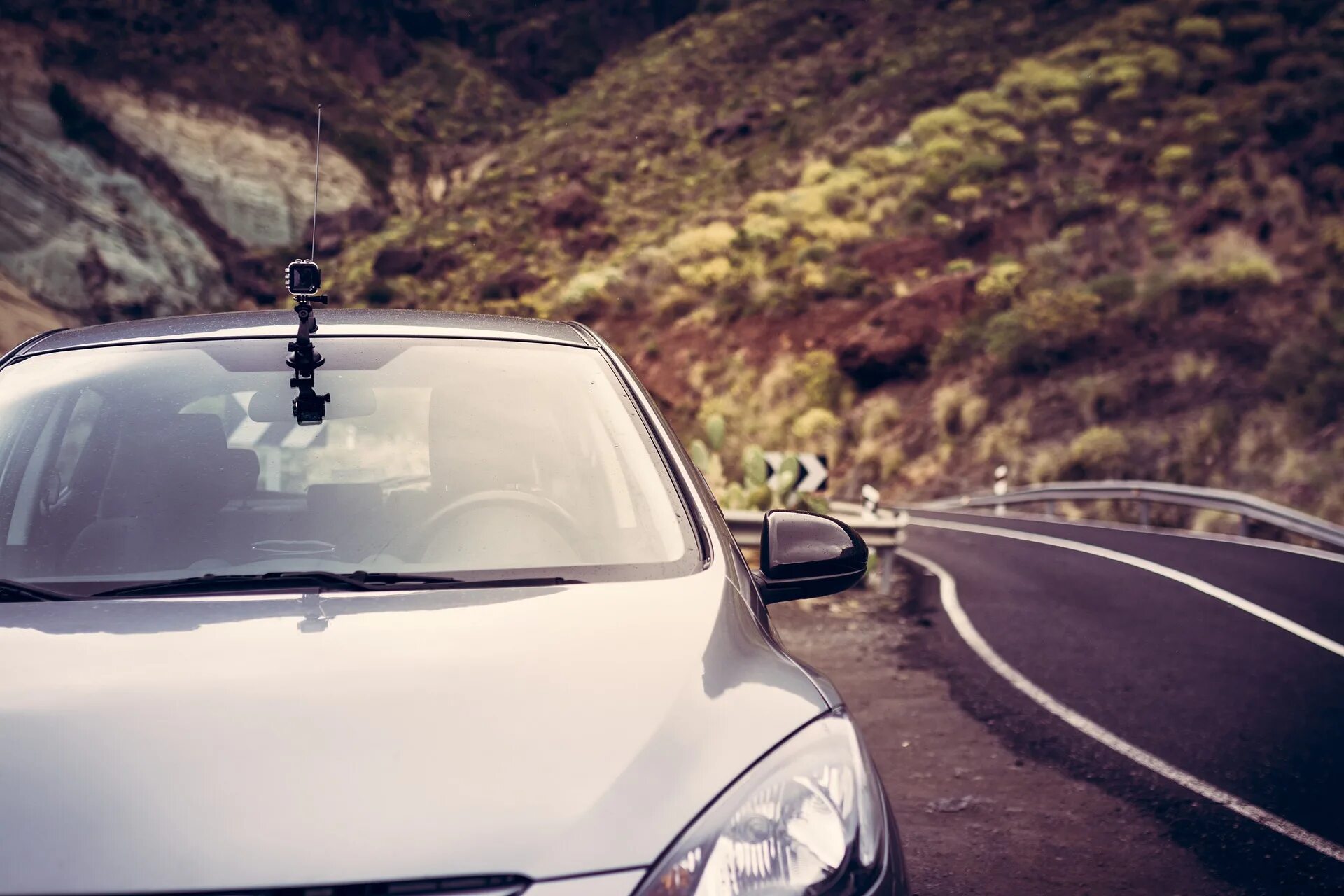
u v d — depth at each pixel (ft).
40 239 160.56
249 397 9.20
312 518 8.48
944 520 77.87
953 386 114.52
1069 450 91.86
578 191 212.64
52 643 6.59
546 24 323.78
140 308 163.02
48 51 198.70
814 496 42.27
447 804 5.39
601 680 6.34
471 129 278.26
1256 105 152.87
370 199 233.35
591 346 10.63
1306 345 90.43
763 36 275.59
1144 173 149.89
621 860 5.36
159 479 8.61
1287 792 17.39
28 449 8.81
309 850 5.13
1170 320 108.68
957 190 162.81
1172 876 14.15
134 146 194.59
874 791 6.21
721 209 198.39
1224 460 80.53
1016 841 15.34
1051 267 131.54
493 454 9.07
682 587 7.71
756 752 6.08
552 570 7.95
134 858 5.06
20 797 5.31
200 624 6.84
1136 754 19.44
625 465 9.16
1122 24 197.77
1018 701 23.30
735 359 138.92
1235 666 26.81
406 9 311.68
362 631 6.76
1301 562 48.67
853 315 139.33
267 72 244.42
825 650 28.81
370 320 10.31
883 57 239.91
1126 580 42.55
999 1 237.25
